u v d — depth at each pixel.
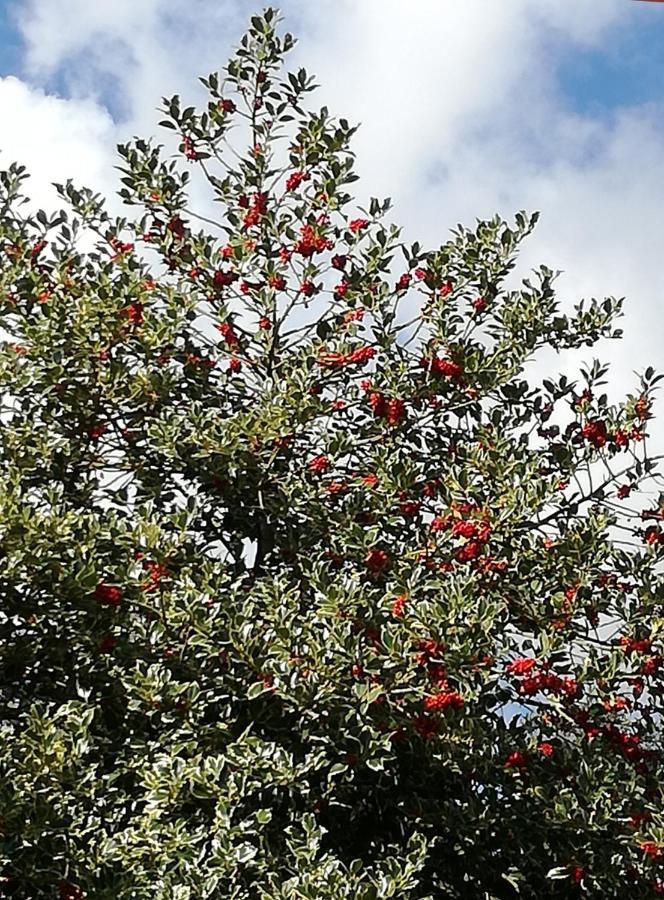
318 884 6.08
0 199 8.80
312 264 8.61
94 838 6.30
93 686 7.40
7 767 6.34
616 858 7.29
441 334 8.52
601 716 8.04
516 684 7.69
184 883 6.15
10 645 7.26
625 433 8.40
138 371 8.09
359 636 6.70
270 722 7.18
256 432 7.88
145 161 8.87
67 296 8.40
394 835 7.61
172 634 7.23
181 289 8.48
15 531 6.88
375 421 8.38
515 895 7.65
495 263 8.84
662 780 7.89
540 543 7.83
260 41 8.98
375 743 6.76
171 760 6.53
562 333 8.82
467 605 6.76
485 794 7.63
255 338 8.66
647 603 7.80
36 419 8.30
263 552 8.20
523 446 8.16
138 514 7.51
